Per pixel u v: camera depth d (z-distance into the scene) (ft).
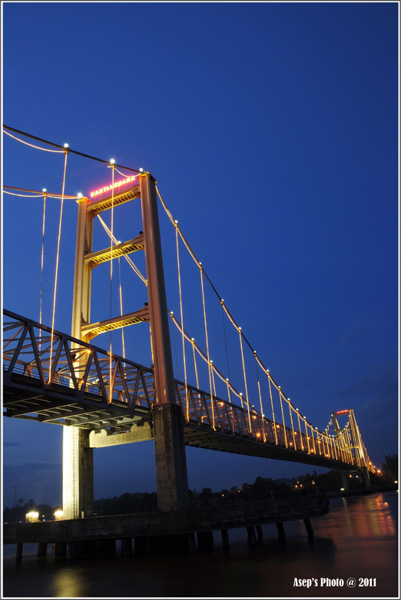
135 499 482.69
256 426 254.68
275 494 334.85
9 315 100.73
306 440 357.82
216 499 492.54
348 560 80.38
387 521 144.56
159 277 164.04
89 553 124.16
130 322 164.45
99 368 131.34
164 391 150.82
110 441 155.02
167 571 86.38
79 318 167.94
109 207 184.75
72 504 147.23
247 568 81.71
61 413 132.87
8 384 98.89
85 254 177.47
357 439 634.43
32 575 93.81
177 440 147.43
